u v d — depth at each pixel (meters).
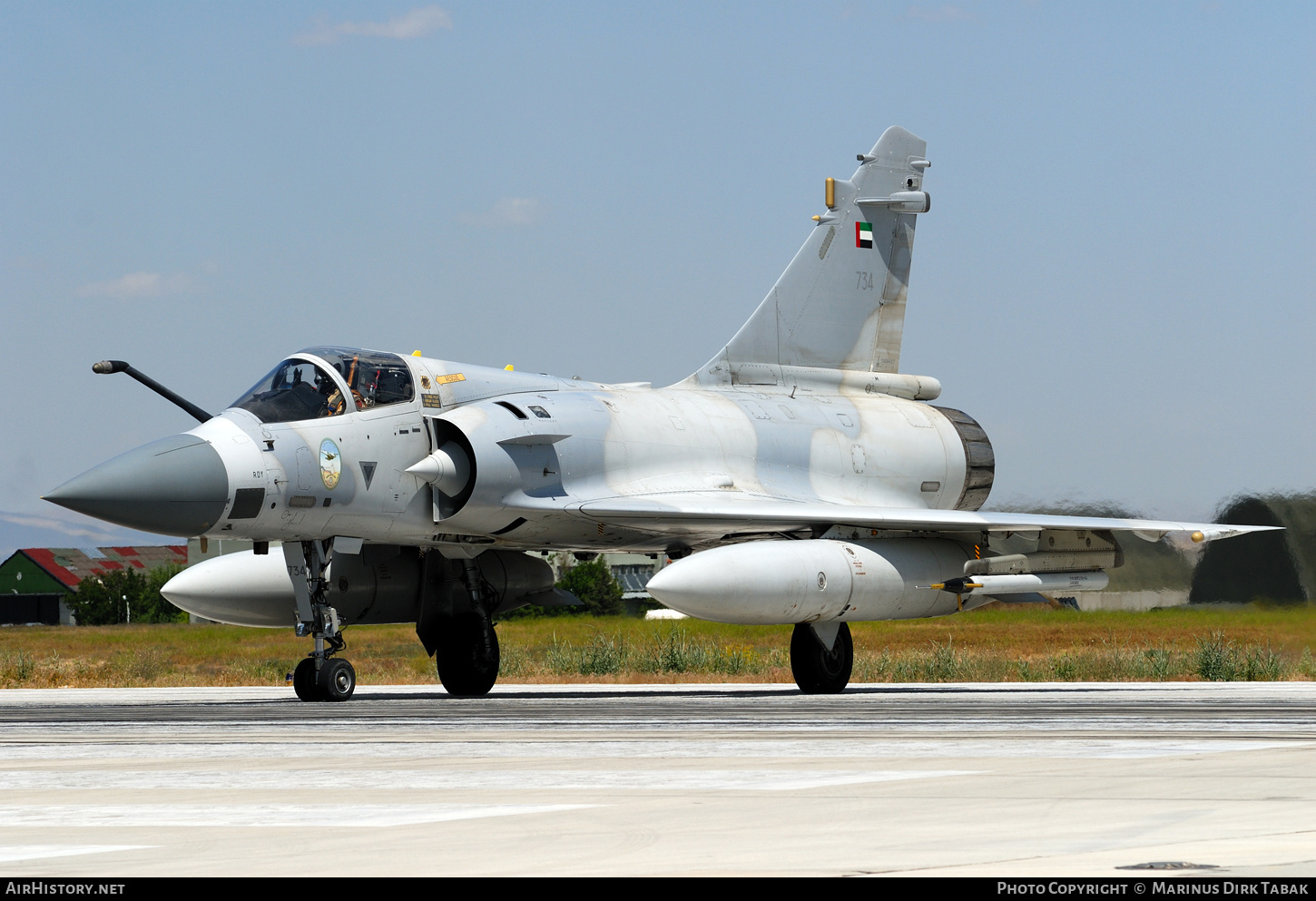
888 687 58.72
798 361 61.19
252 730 33.06
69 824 17.86
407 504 47.72
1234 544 97.06
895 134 64.69
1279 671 70.94
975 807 18.62
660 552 56.94
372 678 73.06
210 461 42.88
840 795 19.89
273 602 51.91
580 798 19.86
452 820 17.77
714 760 24.81
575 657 77.06
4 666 78.06
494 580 54.34
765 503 52.81
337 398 46.25
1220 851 15.10
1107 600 99.44
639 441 52.41
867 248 63.41
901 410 62.56
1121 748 26.77
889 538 52.53
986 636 123.75
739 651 83.50
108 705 46.47
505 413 49.06
